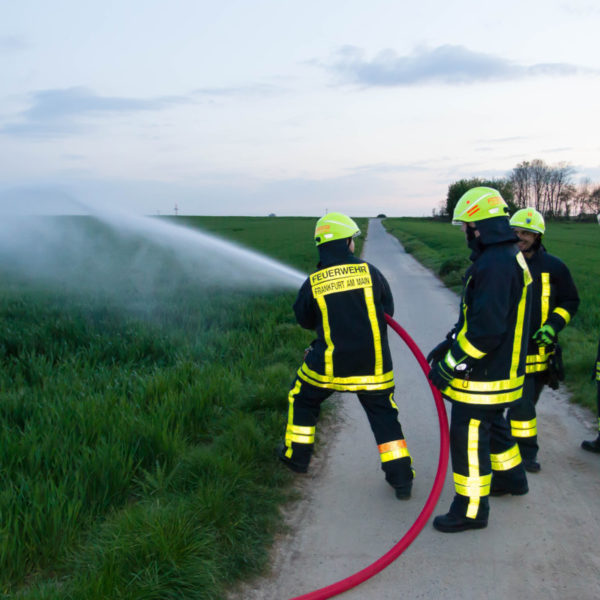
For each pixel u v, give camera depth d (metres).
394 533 3.38
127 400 4.90
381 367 3.71
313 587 2.89
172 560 2.73
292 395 3.98
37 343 7.05
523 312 3.24
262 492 3.70
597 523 3.42
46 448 3.71
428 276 19.38
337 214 3.76
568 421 5.11
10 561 2.74
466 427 3.31
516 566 3.02
